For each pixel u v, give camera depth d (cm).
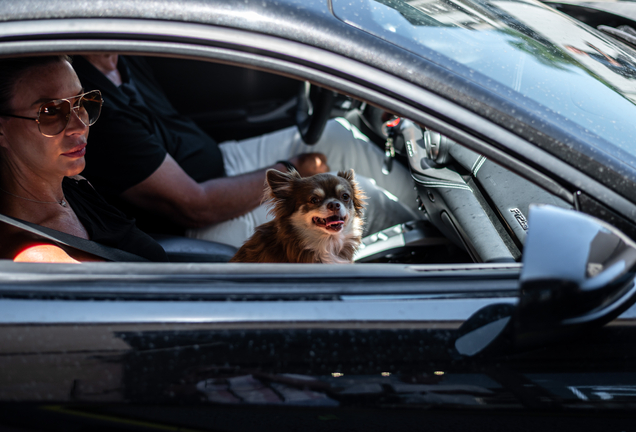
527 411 109
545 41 145
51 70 150
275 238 226
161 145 254
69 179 194
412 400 108
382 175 301
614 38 201
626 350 108
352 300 108
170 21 106
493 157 106
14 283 110
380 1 122
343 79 107
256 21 106
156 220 265
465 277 113
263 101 363
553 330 95
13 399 105
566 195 104
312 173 300
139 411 107
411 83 106
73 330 104
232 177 279
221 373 105
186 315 105
